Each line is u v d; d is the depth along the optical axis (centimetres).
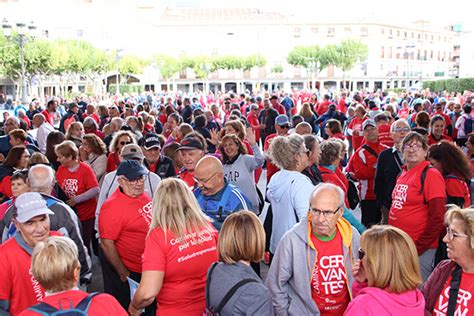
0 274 325
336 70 7900
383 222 664
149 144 611
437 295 282
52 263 260
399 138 596
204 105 2836
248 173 581
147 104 1764
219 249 288
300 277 332
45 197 410
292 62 7044
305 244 333
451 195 462
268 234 468
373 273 250
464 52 6059
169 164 627
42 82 5281
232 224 286
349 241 334
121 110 1739
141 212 411
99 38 7112
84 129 992
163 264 319
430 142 851
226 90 8075
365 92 3828
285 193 417
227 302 273
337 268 332
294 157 424
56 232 366
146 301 314
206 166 418
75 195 582
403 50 8725
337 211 322
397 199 450
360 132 1072
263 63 7025
